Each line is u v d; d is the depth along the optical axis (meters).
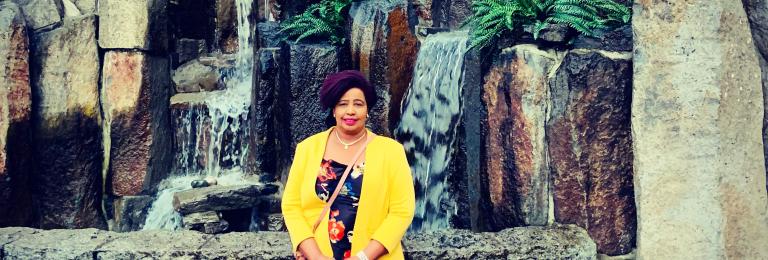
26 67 6.04
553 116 4.21
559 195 4.23
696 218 3.87
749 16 3.87
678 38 3.77
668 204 3.88
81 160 6.55
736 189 3.87
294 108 6.22
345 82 2.55
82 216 6.59
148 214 6.80
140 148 6.79
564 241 3.98
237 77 7.84
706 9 3.74
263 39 6.93
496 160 4.61
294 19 6.89
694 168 3.84
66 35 6.42
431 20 6.64
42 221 6.43
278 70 6.64
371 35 6.15
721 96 3.79
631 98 4.08
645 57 3.83
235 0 8.09
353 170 2.60
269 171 6.85
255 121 6.78
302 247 2.63
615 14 4.31
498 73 4.52
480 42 4.46
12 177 5.94
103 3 6.64
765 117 3.95
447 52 5.73
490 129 4.64
